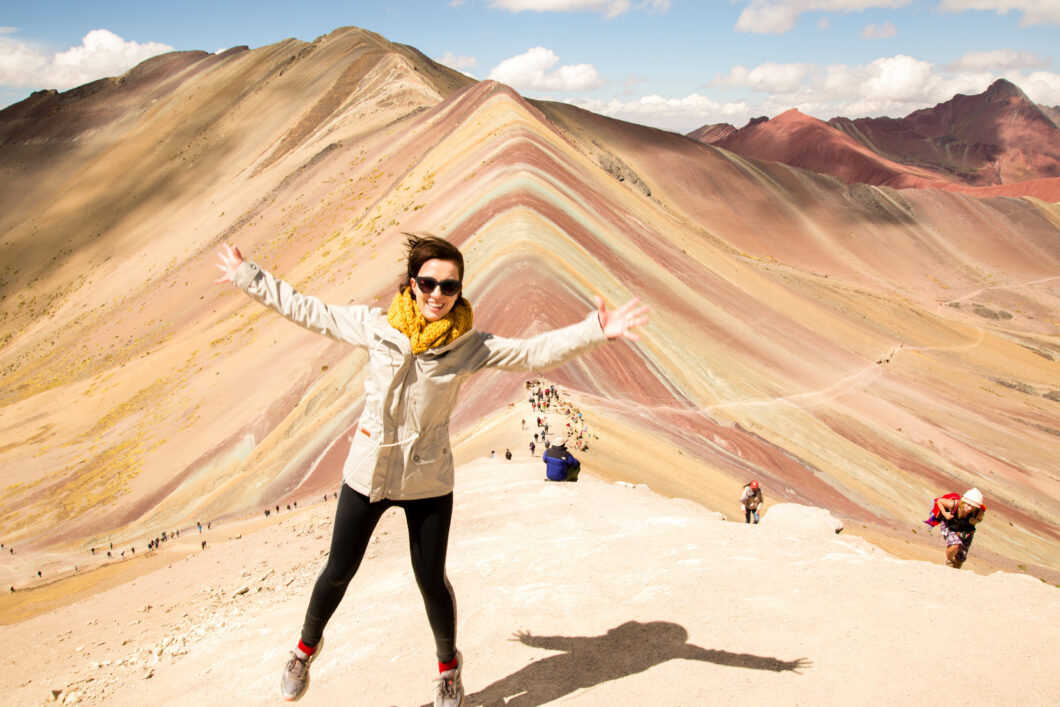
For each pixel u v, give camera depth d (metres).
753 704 3.24
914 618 4.08
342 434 46.41
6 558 48.19
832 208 193.62
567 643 4.20
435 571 3.36
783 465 39.94
